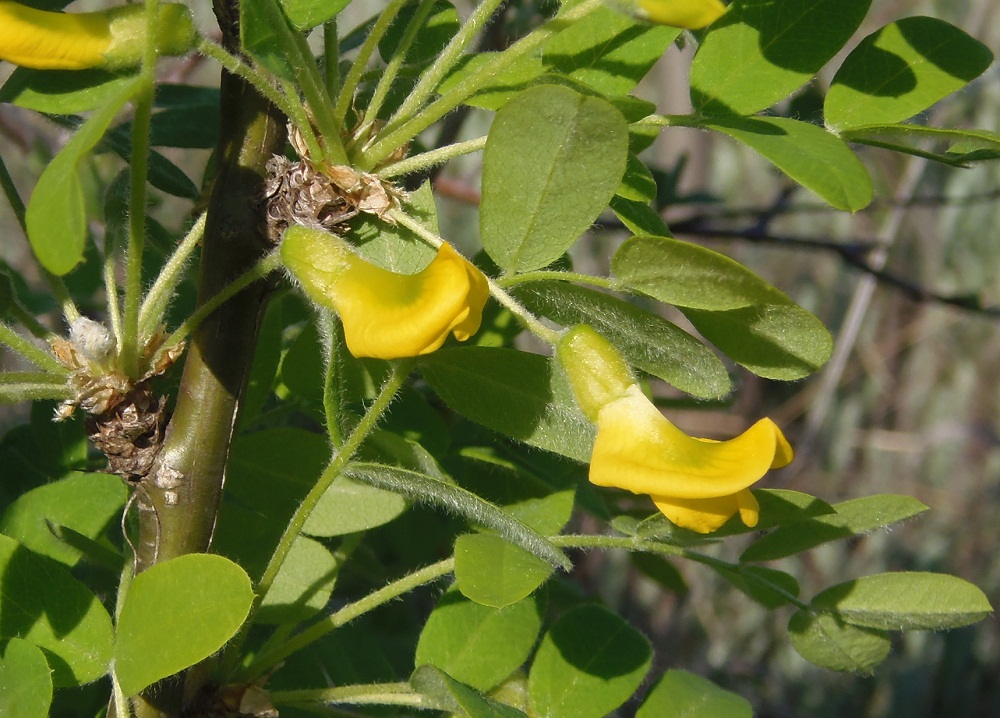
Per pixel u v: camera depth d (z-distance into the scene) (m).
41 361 0.15
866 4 0.15
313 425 0.20
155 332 0.15
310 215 0.15
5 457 0.18
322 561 0.16
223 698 0.15
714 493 0.13
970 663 0.50
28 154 0.30
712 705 0.16
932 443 0.53
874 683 0.50
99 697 0.18
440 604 0.16
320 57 0.16
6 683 0.14
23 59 0.14
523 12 0.23
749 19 0.15
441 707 0.15
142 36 0.14
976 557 0.53
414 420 0.17
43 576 0.15
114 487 0.16
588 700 0.16
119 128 0.18
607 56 0.15
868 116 0.15
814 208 0.28
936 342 0.54
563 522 0.17
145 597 0.14
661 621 0.49
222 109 0.15
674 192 0.28
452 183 0.30
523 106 0.13
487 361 0.15
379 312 0.13
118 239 0.18
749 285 0.13
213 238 0.15
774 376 0.14
